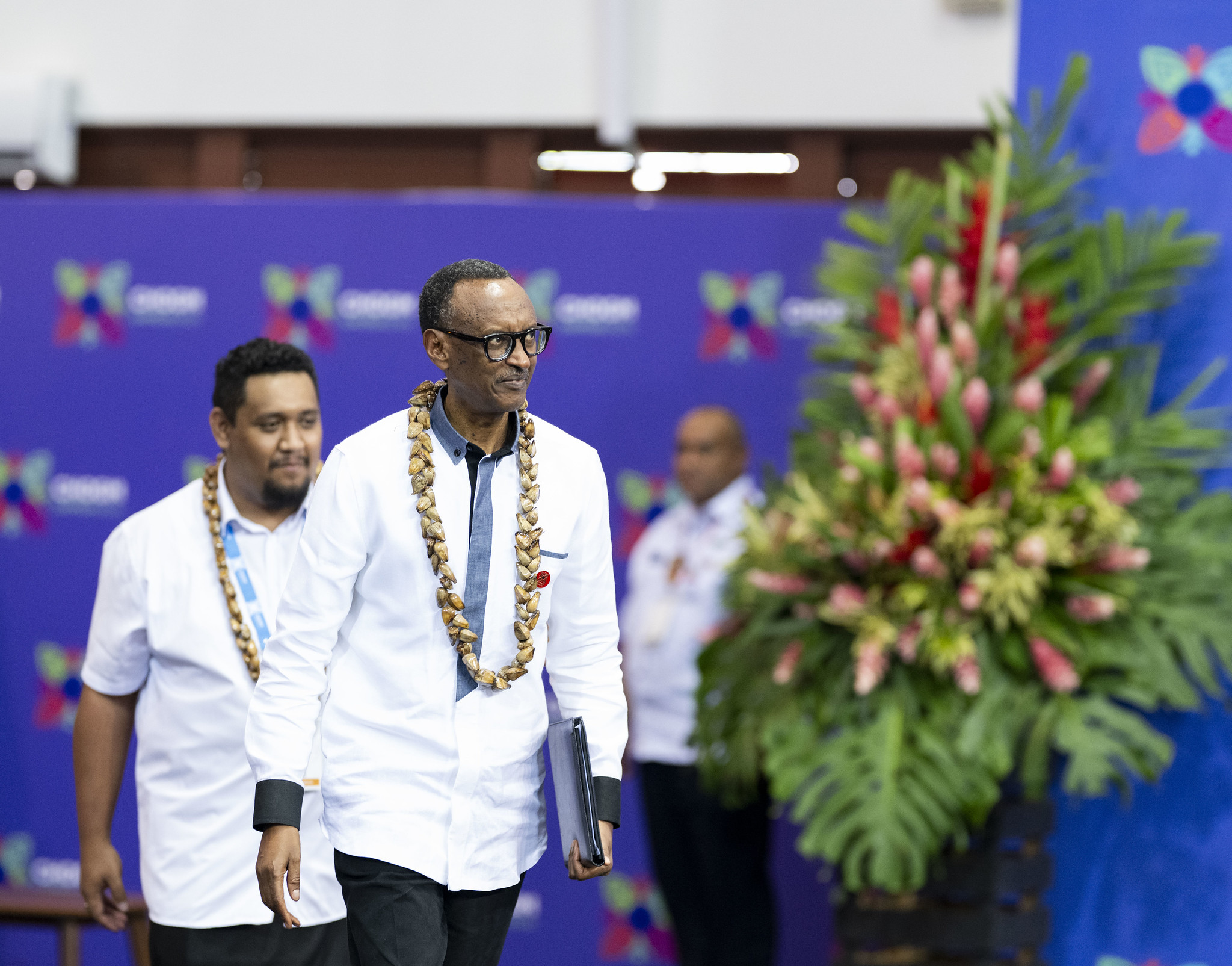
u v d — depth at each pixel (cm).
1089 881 992
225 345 1343
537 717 532
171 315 1346
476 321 489
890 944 909
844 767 863
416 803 511
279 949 669
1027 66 1027
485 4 1434
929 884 907
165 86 1463
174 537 696
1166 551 900
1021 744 891
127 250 1348
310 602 514
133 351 1348
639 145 1450
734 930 1134
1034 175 988
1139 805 982
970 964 907
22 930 1300
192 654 679
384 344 1327
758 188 1446
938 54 1377
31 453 1353
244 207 1341
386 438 519
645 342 1306
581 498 536
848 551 898
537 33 1427
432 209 1324
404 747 514
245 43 1458
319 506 518
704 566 1169
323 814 528
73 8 1467
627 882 1259
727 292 1298
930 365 894
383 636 518
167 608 687
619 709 559
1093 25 1008
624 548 1307
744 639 978
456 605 509
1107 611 850
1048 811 932
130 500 1346
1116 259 955
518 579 520
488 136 1452
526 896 1267
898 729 872
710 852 1138
